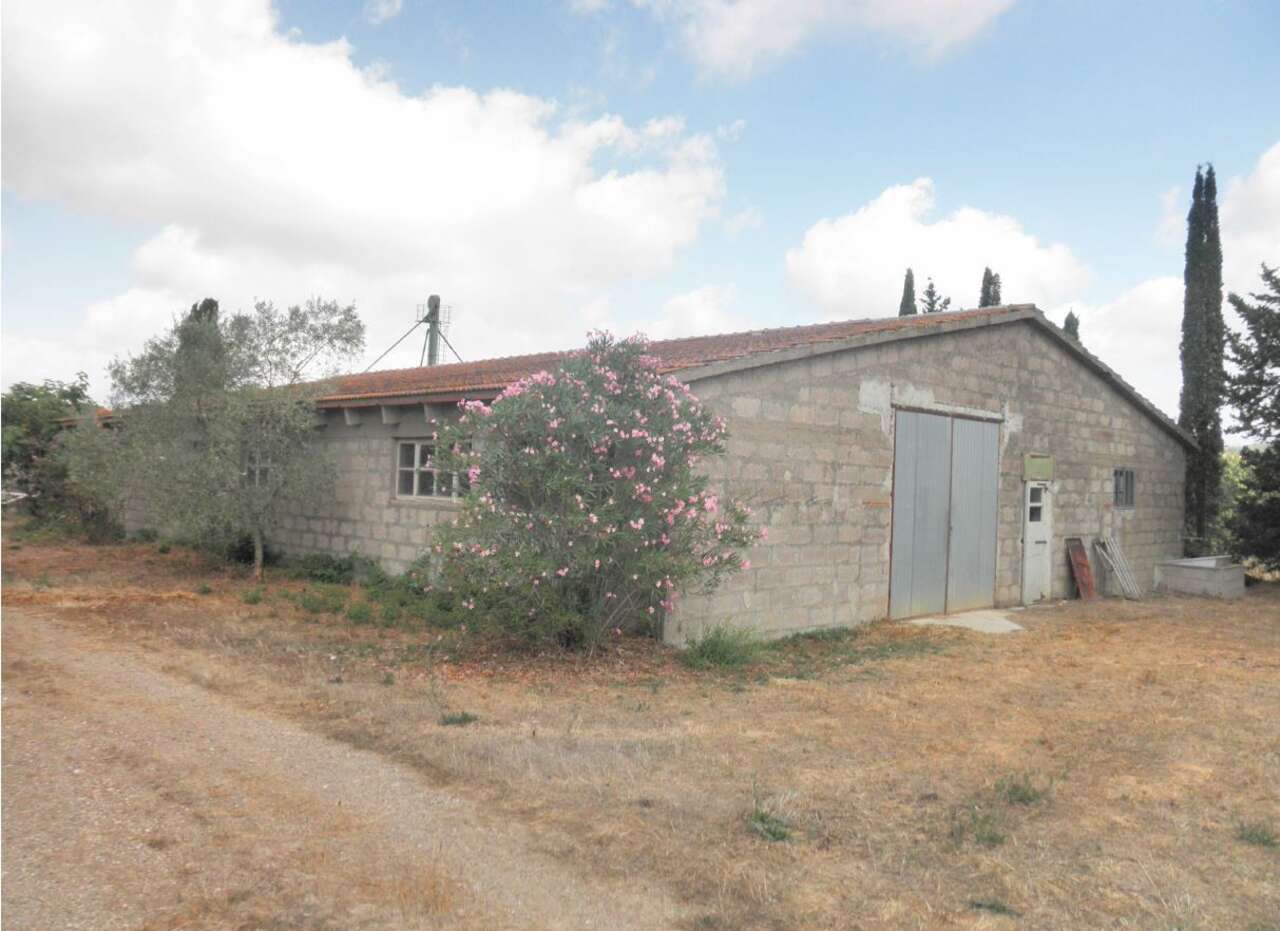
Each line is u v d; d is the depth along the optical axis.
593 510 7.90
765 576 10.19
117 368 13.27
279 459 13.19
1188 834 4.59
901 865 4.12
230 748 5.53
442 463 8.58
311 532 14.32
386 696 6.86
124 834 4.21
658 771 5.35
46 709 6.18
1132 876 4.07
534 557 7.83
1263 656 9.73
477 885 3.81
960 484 13.02
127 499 16.91
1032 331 14.34
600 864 4.05
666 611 9.09
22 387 21.47
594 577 8.42
